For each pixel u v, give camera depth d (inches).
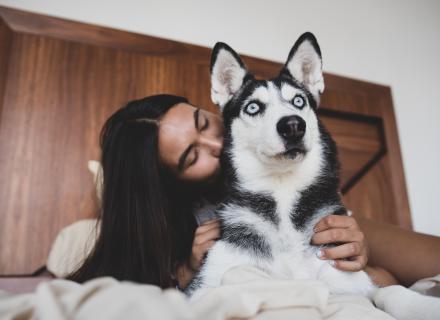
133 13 82.0
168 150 50.7
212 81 55.2
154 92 78.1
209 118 55.3
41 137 68.7
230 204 47.7
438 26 110.6
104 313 18.6
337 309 30.8
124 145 51.7
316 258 42.4
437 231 90.7
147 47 80.0
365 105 92.8
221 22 88.4
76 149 70.2
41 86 70.9
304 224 44.5
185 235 55.3
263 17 92.5
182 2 86.7
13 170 66.1
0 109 67.4
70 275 50.2
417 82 102.3
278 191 45.9
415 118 98.7
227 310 23.0
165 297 22.0
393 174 89.9
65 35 74.9
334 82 92.1
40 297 20.0
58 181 67.9
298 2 97.1
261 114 48.2
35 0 75.4
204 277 41.9
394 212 87.5
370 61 99.4
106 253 49.0
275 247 43.2
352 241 42.4
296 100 49.8
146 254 48.1
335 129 89.9
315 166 47.8
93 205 68.1
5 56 69.7
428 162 95.9
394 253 50.5
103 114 73.5
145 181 50.1
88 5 78.9
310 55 55.3
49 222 65.9
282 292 27.3
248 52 88.4
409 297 33.7
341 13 100.7
